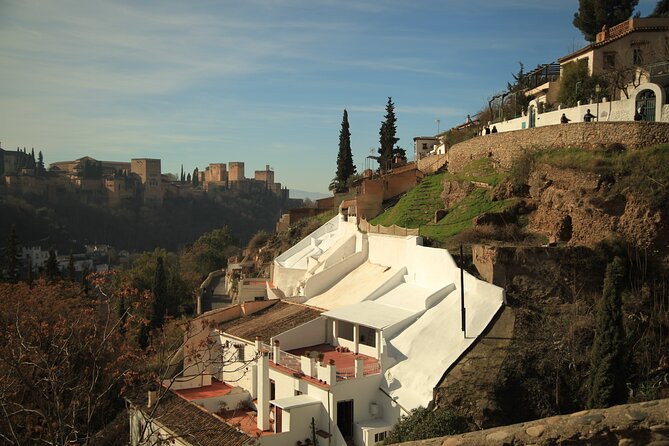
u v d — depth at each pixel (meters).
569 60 54.50
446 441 9.93
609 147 35.50
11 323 31.27
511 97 65.50
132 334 38.06
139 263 80.12
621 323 24.78
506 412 24.64
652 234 30.41
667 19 49.41
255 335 34.25
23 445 20.83
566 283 29.69
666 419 8.55
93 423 32.44
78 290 48.00
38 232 142.88
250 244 91.25
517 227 36.44
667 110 38.00
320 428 26.80
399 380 27.22
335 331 34.16
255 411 30.31
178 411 27.98
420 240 36.09
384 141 82.44
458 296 30.53
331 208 80.81
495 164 44.62
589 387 24.97
